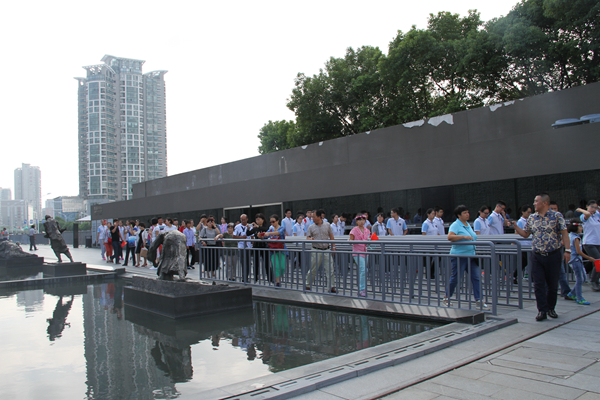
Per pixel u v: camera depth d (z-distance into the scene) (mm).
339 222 14617
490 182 14289
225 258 11023
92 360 5238
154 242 9352
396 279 7328
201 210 27906
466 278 6703
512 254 7062
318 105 32531
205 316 7637
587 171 12352
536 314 6402
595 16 19359
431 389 3631
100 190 119062
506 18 21625
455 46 23656
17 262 20375
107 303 9617
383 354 4512
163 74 133000
